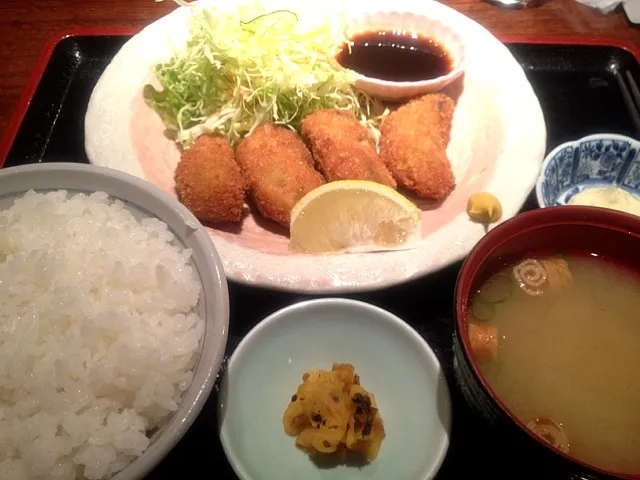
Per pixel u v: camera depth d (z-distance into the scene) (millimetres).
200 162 270
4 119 328
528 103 299
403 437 205
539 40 355
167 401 168
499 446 190
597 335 199
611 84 341
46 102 323
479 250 187
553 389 188
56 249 197
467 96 324
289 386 220
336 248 254
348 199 258
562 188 296
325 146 292
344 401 199
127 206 212
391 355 221
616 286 207
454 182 288
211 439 206
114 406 174
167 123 314
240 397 209
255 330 216
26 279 189
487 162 286
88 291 186
